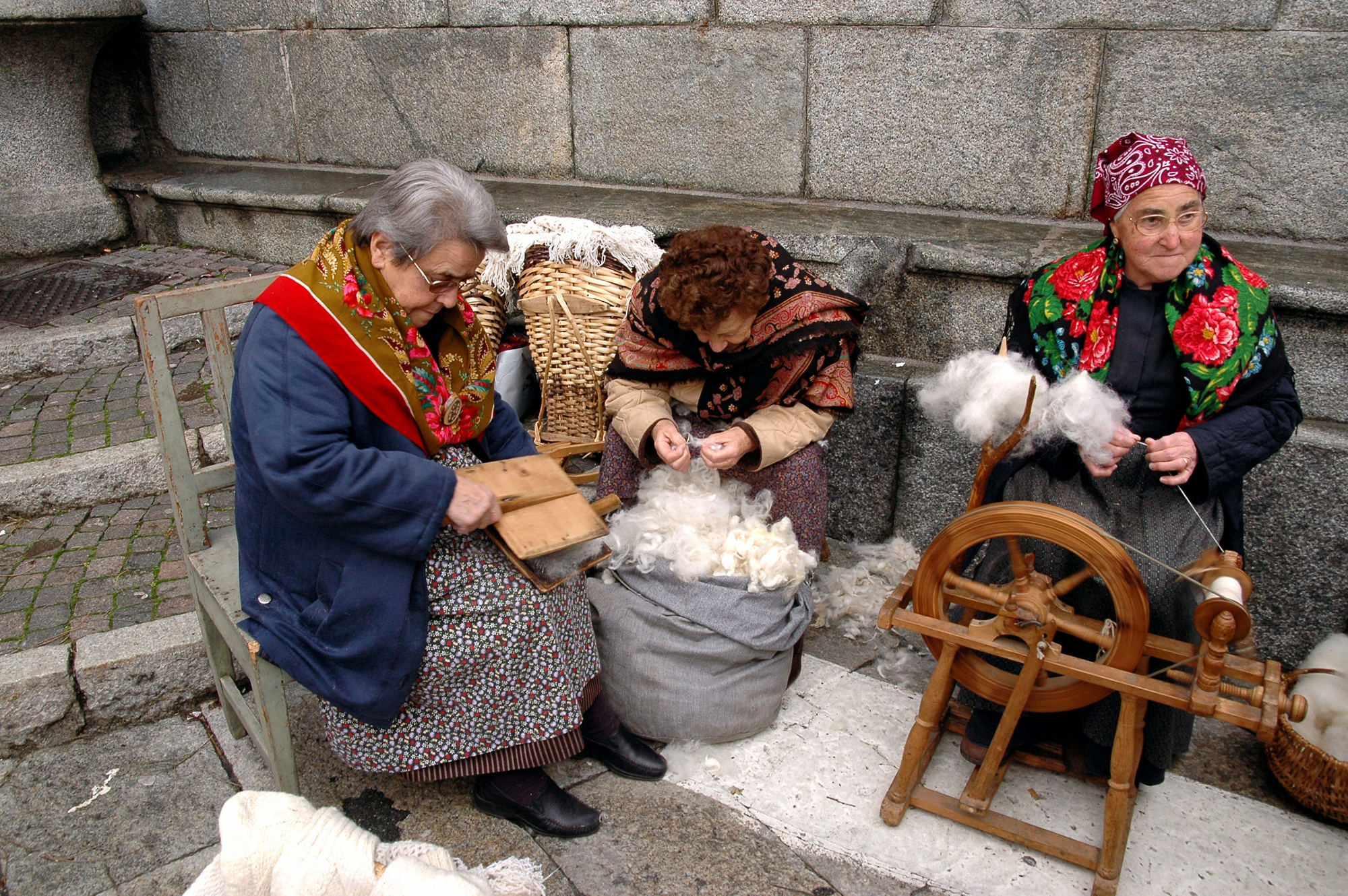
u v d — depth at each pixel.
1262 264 2.69
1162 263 1.94
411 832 2.04
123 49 5.09
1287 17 2.77
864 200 3.54
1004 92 3.19
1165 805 2.14
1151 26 2.94
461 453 2.03
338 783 2.18
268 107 4.86
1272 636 2.54
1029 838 1.97
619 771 2.20
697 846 2.00
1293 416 2.00
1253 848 2.02
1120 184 1.93
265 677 1.88
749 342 2.32
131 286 4.28
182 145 5.21
